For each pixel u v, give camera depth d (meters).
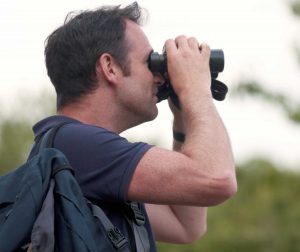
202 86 6.66
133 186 6.23
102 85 6.70
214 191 6.21
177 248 28.64
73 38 6.73
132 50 6.78
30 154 6.56
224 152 6.33
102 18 6.78
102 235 6.04
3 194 6.04
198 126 6.45
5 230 5.81
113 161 6.27
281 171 27.56
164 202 6.27
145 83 6.80
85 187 6.28
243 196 28.12
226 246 28.00
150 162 6.23
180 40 6.90
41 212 5.84
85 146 6.33
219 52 6.94
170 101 7.43
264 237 27.84
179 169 6.22
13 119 38.03
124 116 6.80
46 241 5.74
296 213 27.25
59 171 6.04
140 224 6.46
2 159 37.38
